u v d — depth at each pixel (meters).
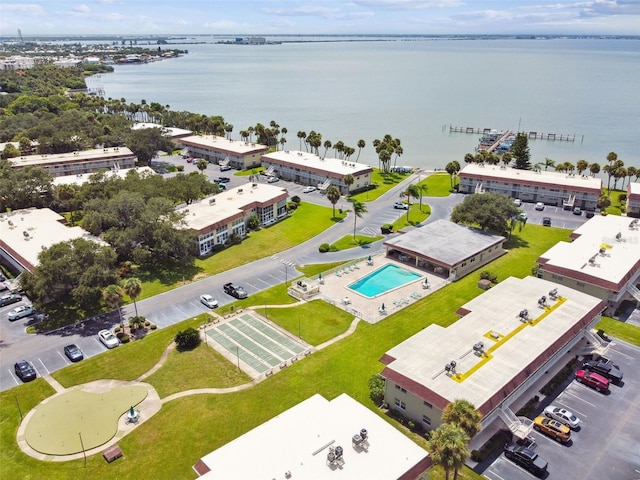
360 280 90.56
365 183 148.62
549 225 116.12
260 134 191.38
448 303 82.12
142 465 49.22
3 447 51.56
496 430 53.56
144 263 95.94
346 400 51.66
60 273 74.88
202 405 57.69
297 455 43.84
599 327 73.75
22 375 61.97
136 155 165.62
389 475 41.44
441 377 54.22
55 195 117.25
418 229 107.19
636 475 48.31
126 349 68.69
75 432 53.50
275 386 61.19
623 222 101.62
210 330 73.81
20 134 181.25
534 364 56.88
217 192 125.06
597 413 56.84
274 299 83.31
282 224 118.81
